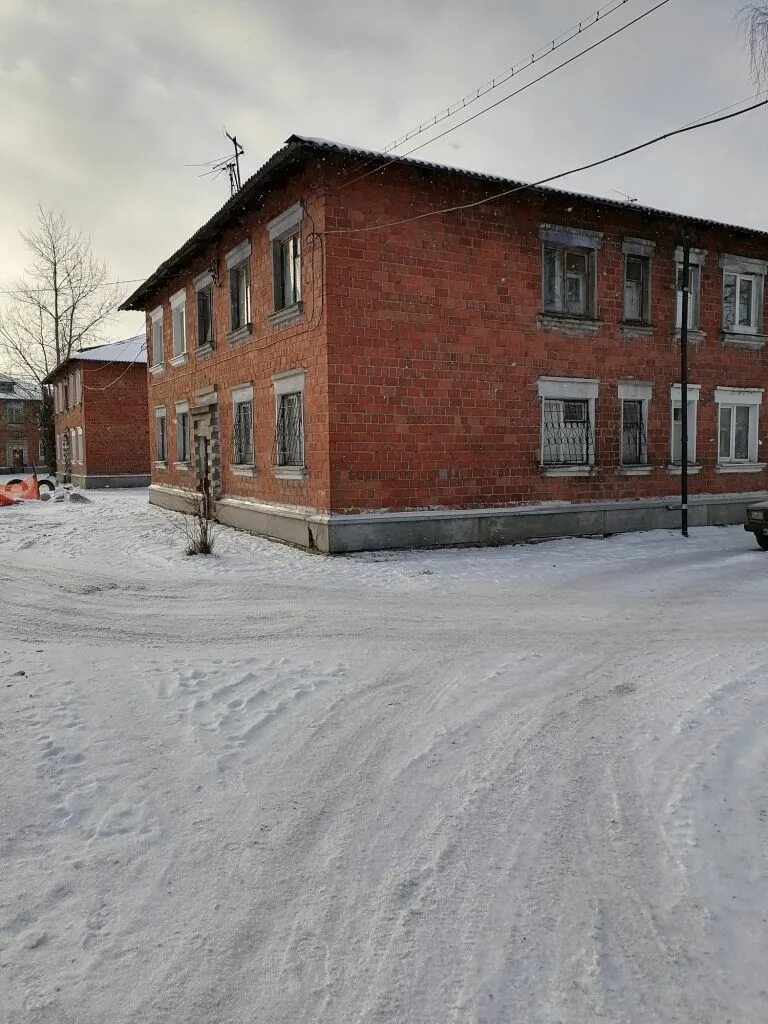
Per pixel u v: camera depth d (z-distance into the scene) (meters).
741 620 7.57
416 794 3.81
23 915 2.83
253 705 5.10
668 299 15.08
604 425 14.37
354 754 4.30
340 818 3.57
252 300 14.52
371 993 2.43
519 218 13.05
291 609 8.27
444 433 12.52
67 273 40.03
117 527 16.50
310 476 12.29
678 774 3.96
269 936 2.72
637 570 10.72
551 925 2.76
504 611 8.09
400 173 11.88
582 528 14.14
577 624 7.46
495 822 3.52
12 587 9.78
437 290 12.31
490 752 4.31
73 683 5.57
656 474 15.12
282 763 4.18
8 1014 2.34
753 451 16.72
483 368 12.84
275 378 13.51
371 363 11.83
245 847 3.32
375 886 3.02
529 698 5.23
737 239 16.00
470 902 2.91
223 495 16.73
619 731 4.59
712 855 3.19
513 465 13.26
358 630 7.26
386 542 12.08
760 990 2.41
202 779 3.98
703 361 15.68
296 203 12.27
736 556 12.02
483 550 12.43
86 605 8.62
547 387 13.57
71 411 37.56
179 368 19.86
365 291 11.70
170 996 2.42
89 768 4.09
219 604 8.59
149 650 6.59
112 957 2.61
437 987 2.45
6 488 24.45
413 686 5.51
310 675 5.77
